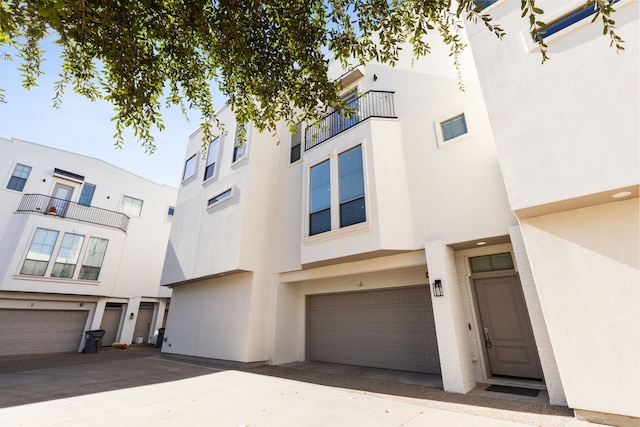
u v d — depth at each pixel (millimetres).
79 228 15609
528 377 5609
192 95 4016
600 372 3752
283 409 4586
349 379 6707
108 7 2584
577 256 4137
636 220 3891
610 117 3930
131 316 17078
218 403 4938
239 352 8672
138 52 3033
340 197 7984
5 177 14578
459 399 4953
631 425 3533
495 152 6195
